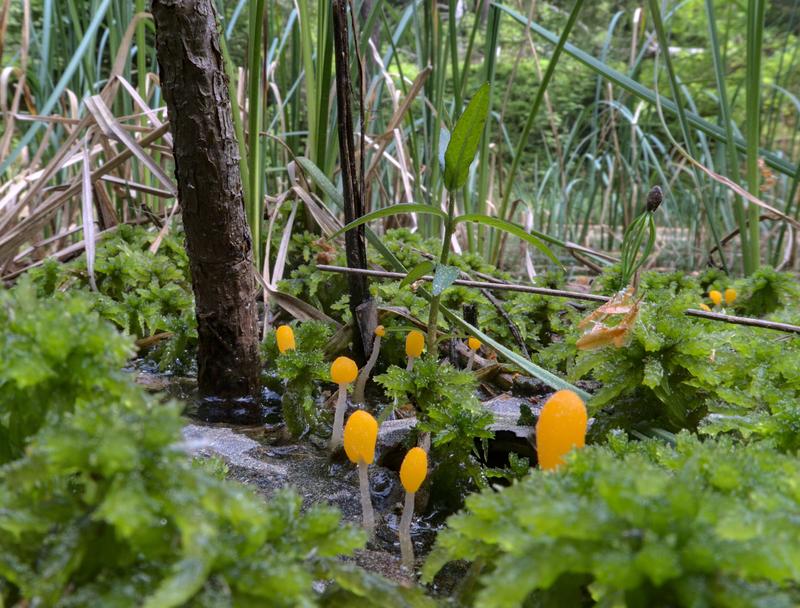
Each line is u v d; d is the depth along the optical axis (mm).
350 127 288
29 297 165
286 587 143
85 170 370
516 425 267
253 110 331
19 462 146
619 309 240
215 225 267
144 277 366
